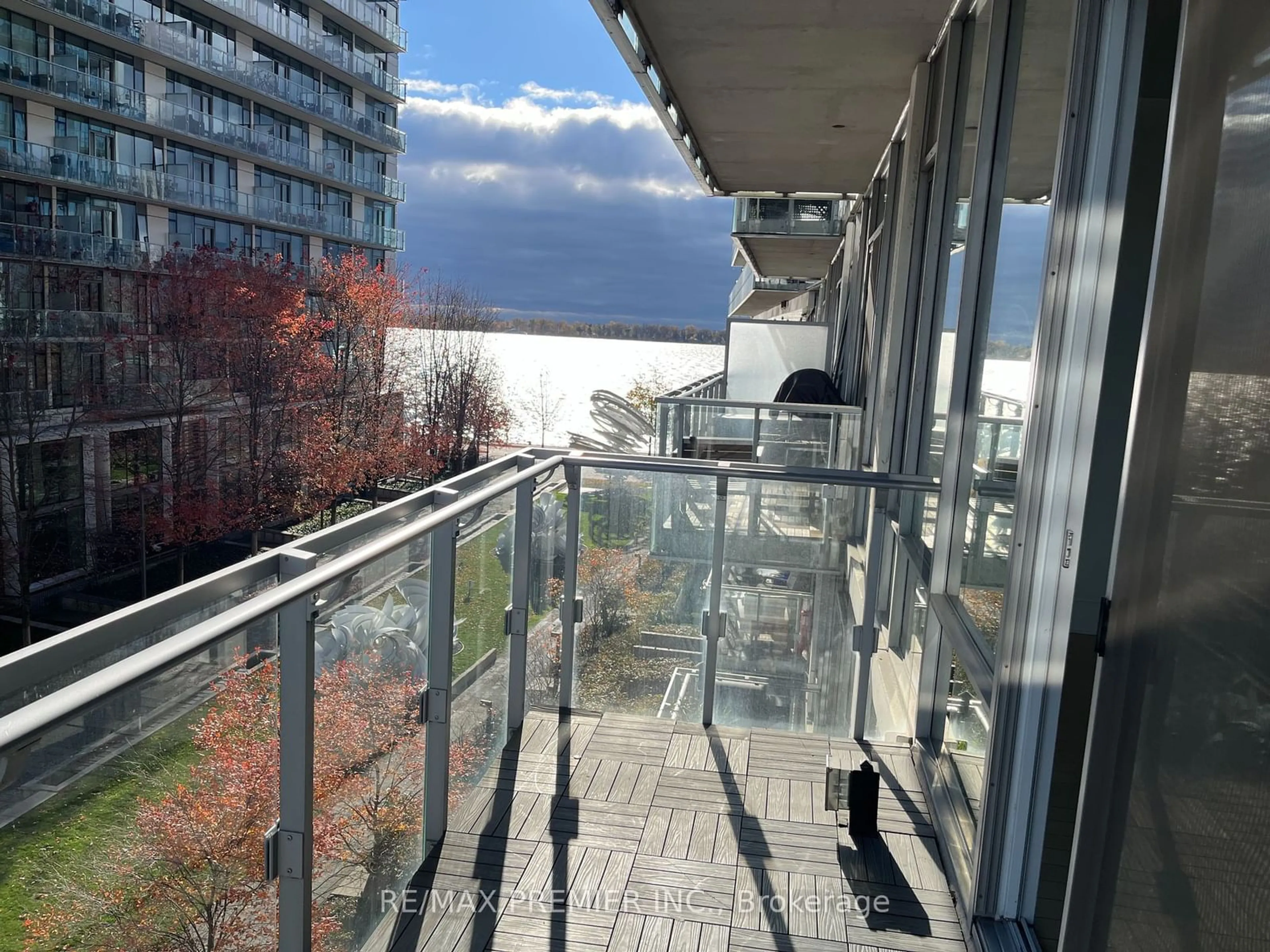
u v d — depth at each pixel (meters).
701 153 7.34
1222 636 0.97
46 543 23.23
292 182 35.25
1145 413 1.26
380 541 1.88
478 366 35.16
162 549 26.20
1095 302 1.84
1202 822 0.99
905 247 4.84
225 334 27.59
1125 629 1.28
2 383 22.45
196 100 30.34
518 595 3.09
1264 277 0.94
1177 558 1.12
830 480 3.14
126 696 1.22
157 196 28.98
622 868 2.45
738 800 2.81
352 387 31.73
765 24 4.29
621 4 3.99
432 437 34.12
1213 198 1.08
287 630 1.64
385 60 39.59
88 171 26.77
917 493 3.46
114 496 24.86
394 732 2.16
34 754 1.06
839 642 3.28
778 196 9.31
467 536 2.55
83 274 25.30
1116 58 1.75
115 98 27.38
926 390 4.16
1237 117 1.03
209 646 1.27
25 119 25.17
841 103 5.66
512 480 2.69
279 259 31.50
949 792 2.75
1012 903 2.13
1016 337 2.37
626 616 3.35
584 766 2.98
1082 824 1.40
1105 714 1.34
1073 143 1.80
